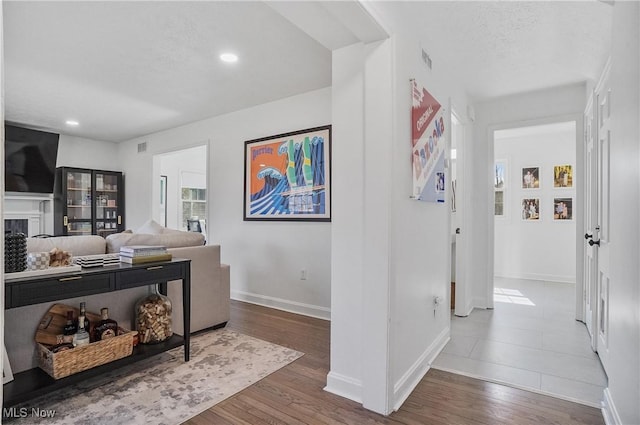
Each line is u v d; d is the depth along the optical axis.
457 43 2.69
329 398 2.06
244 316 3.69
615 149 1.82
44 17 2.33
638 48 1.41
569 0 2.15
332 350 2.16
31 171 5.14
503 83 3.54
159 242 2.93
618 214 1.75
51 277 1.87
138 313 2.52
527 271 5.90
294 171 3.86
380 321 1.92
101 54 2.89
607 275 2.34
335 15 1.71
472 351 2.78
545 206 5.78
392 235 1.93
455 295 3.81
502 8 2.23
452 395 2.11
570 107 3.64
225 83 3.53
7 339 2.01
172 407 1.96
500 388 2.20
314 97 3.73
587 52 2.81
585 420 1.87
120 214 6.08
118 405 1.97
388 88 1.91
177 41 2.68
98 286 2.06
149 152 5.69
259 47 2.78
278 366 2.47
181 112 4.48
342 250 2.11
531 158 5.88
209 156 4.73
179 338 2.60
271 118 4.08
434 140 2.62
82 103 4.11
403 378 2.10
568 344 2.92
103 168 6.14
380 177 1.92
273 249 4.06
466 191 3.87
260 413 1.91
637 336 1.43
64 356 1.96
